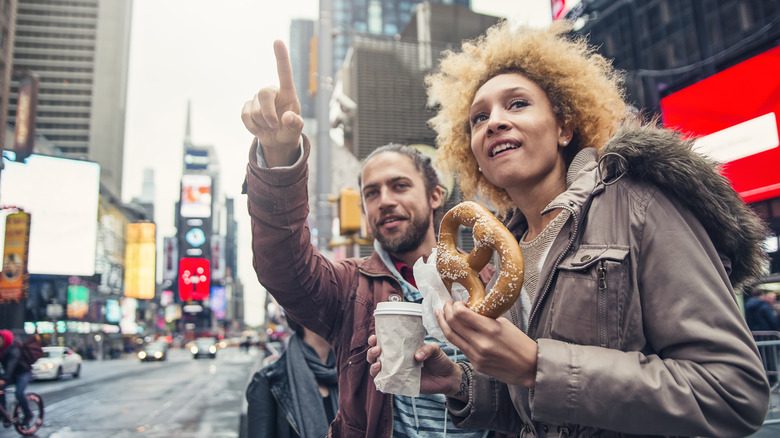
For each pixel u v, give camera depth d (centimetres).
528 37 148
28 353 888
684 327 95
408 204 206
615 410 91
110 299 6319
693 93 676
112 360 4550
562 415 95
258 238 164
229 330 14650
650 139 111
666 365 94
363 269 199
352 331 185
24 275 2206
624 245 108
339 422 182
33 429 891
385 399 170
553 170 142
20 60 9706
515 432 143
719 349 92
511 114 137
